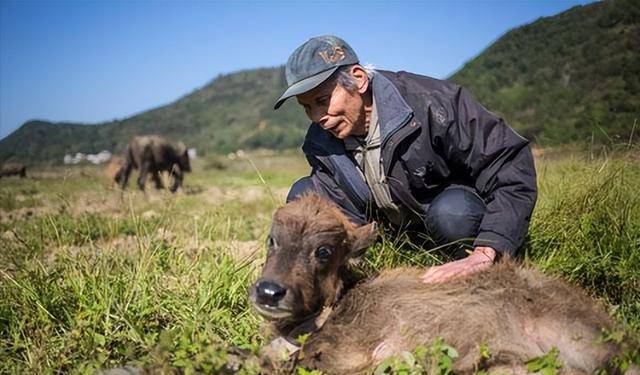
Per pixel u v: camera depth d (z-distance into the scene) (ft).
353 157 5.12
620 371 3.51
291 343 4.15
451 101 4.72
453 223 4.86
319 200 4.42
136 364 4.01
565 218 5.74
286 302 3.94
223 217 9.56
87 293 5.14
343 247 4.30
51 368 4.20
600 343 3.51
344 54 4.67
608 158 6.51
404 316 3.91
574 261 5.30
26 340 4.61
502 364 3.68
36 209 14.94
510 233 4.50
